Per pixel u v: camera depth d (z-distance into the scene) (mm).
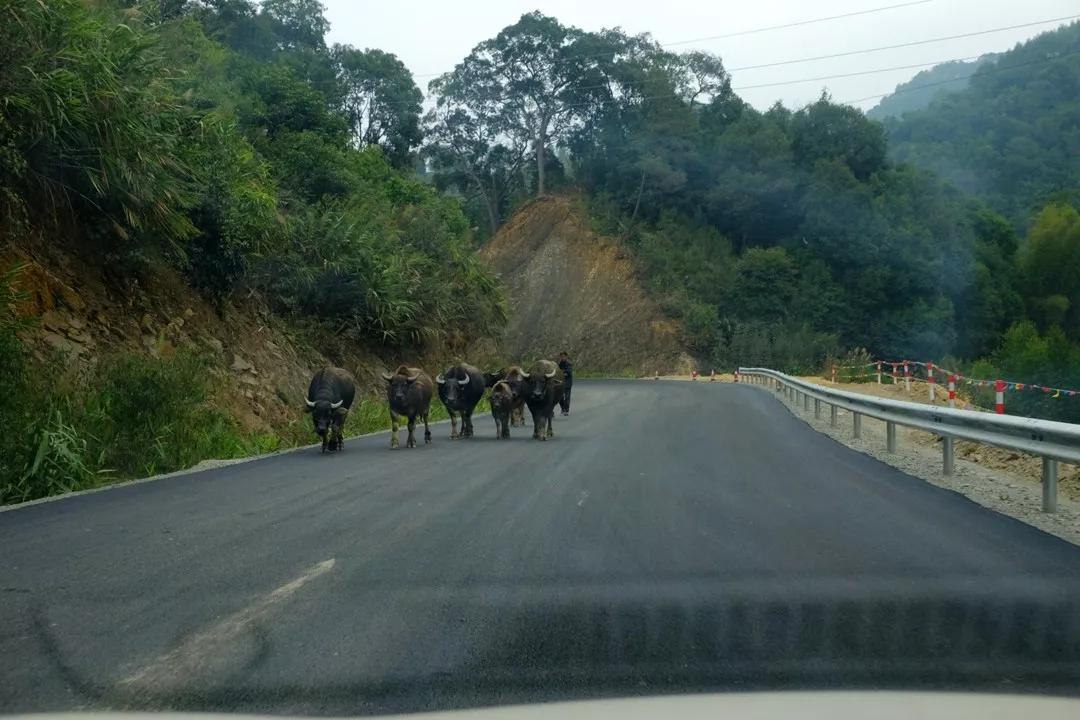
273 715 4000
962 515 8859
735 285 69062
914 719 3637
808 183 71500
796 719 3631
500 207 82438
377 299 27203
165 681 4414
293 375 22734
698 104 83375
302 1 56031
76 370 14883
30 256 15883
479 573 6520
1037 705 3885
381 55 56719
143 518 8797
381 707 4102
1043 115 100250
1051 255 70312
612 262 72062
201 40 31703
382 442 17875
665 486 10750
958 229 71562
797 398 28953
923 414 12641
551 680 4434
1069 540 7762
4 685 4352
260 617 5465
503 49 75688
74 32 14695
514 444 16516
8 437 11250
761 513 8938
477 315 36531
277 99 33250
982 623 5383
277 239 23531
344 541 7629
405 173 52250
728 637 5117
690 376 62844
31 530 8203
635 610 5625
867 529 8133
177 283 19828
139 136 15875
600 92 76438
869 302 67688
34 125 14672
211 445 15430
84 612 5555
